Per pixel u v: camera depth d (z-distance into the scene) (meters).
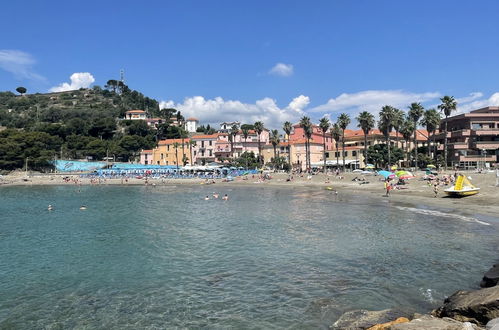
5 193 85.19
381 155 101.88
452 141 101.06
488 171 76.56
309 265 21.45
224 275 20.23
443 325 10.52
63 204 59.50
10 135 147.62
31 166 140.00
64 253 26.02
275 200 58.19
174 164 156.50
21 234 33.56
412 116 89.81
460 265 20.45
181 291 18.00
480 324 11.96
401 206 45.84
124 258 24.33
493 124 97.00
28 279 20.28
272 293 17.28
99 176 126.06
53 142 154.88
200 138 156.75
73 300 17.14
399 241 26.73
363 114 95.81
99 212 48.19
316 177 93.25
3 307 16.45
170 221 39.25
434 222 33.94
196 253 25.17
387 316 13.29
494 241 25.91
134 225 37.12
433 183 62.62
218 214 43.88
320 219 37.66
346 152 121.62
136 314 15.47
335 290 17.31
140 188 94.31
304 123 111.50
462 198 48.81
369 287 17.50
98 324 14.62
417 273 19.31
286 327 13.82
